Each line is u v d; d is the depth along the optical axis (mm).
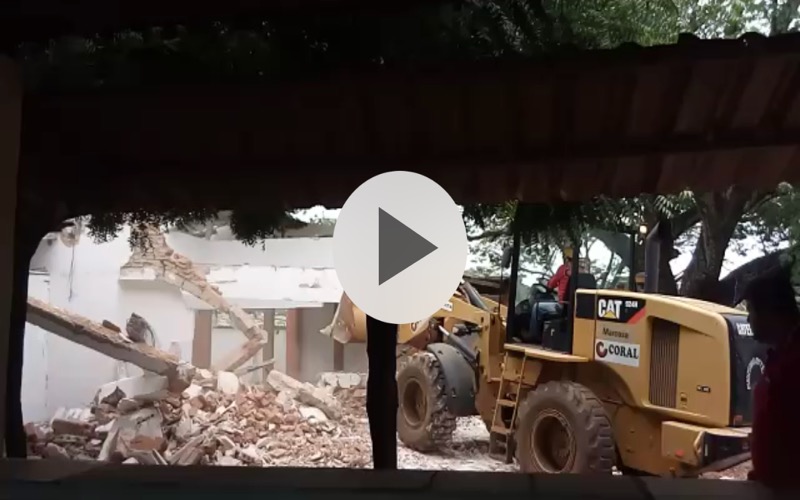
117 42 2760
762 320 2309
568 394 5668
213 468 1638
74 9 2256
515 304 6754
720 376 5000
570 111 2805
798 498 1502
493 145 3047
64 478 1559
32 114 2928
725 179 3127
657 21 2951
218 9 2398
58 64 2779
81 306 9328
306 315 10539
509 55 2641
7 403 3287
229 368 9250
